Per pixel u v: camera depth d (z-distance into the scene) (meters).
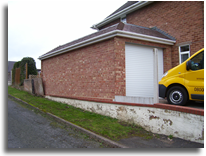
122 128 6.07
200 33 9.12
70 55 10.44
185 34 9.78
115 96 7.36
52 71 12.41
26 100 11.38
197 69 5.55
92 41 8.52
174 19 10.38
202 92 5.37
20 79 18.28
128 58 8.22
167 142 5.00
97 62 8.44
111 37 7.67
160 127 5.61
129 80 8.16
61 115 7.68
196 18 9.30
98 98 8.30
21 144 4.76
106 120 6.95
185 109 4.98
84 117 7.39
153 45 9.01
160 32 11.19
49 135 5.51
